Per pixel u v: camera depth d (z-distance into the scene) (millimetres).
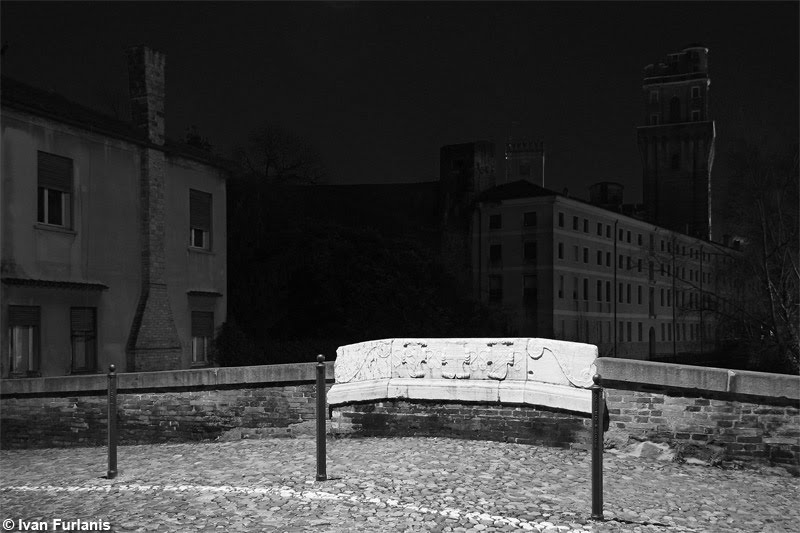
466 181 66062
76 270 21641
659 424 9812
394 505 7281
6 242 19453
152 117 24750
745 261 39062
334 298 35281
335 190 65562
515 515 7039
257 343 30234
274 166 43938
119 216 23312
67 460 11531
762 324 37562
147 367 23688
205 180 27281
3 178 19422
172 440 12844
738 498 8148
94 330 22344
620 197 82250
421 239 64125
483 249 64562
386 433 11305
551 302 61812
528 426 10508
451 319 40438
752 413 9430
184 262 25938
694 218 99438
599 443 7082
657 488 8406
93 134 22406
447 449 10070
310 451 10391
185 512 7211
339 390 11555
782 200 37750
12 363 19531
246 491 7941
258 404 12383
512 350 10734
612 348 69438
